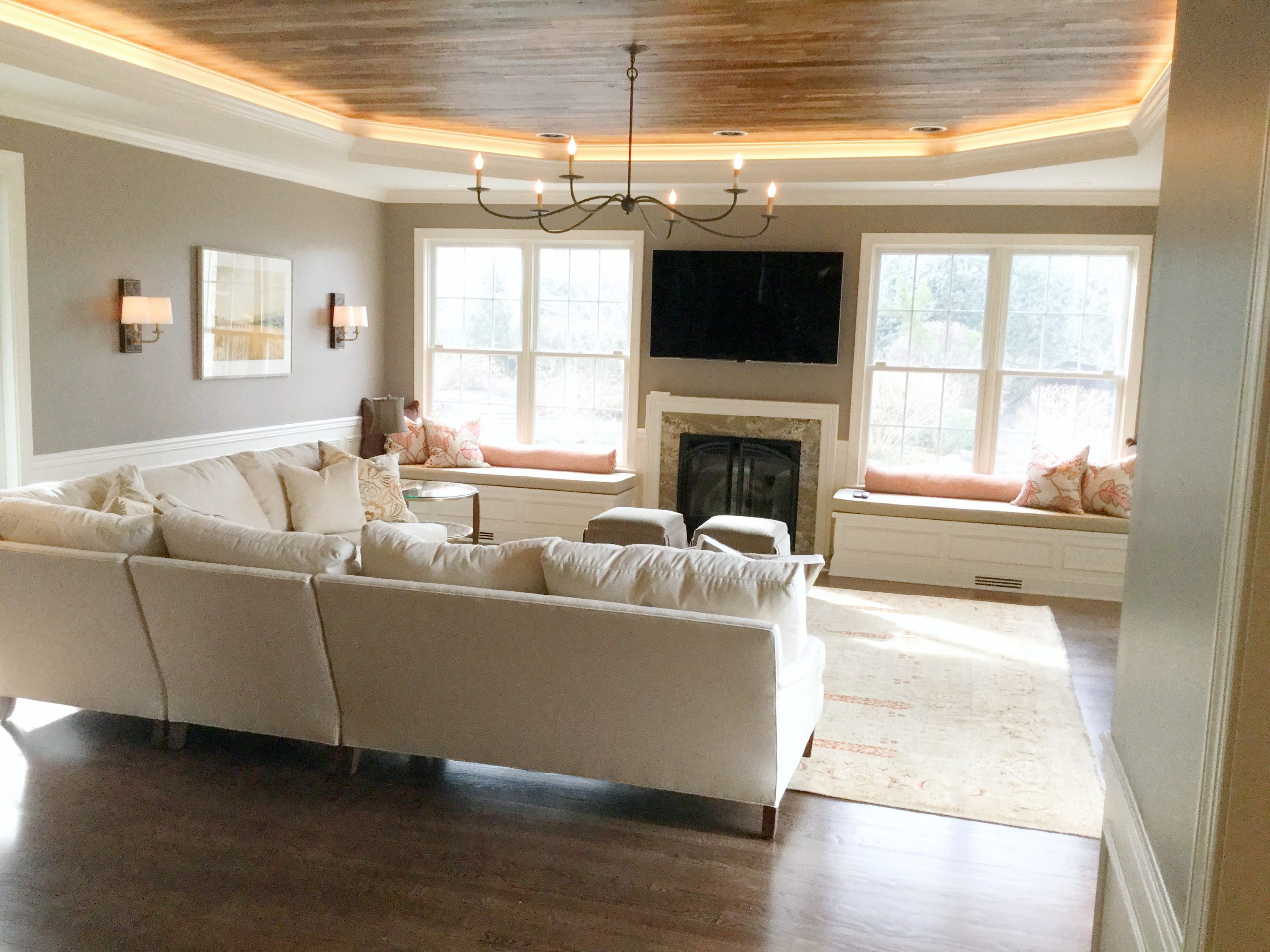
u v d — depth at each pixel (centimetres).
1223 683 122
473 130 596
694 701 287
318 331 682
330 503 526
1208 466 138
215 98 483
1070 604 584
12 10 390
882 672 452
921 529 627
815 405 678
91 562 332
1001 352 657
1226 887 123
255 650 326
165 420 558
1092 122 507
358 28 395
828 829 306
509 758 312
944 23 363
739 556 304
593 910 259
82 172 493
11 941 239
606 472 714
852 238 666
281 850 285
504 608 293
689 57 418
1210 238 144
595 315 729
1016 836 305
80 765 336
